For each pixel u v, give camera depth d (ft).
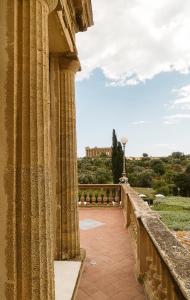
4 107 7.43
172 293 7.25
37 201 7.53
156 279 10.39
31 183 7.45
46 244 7.73
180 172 118.32
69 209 16.80
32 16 7.92
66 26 15.02
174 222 35.68
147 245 13.98
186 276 6.30
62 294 12.51
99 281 14.82
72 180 17.07
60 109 17.12
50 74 17.08
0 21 7.58
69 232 16.75
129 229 25.27
